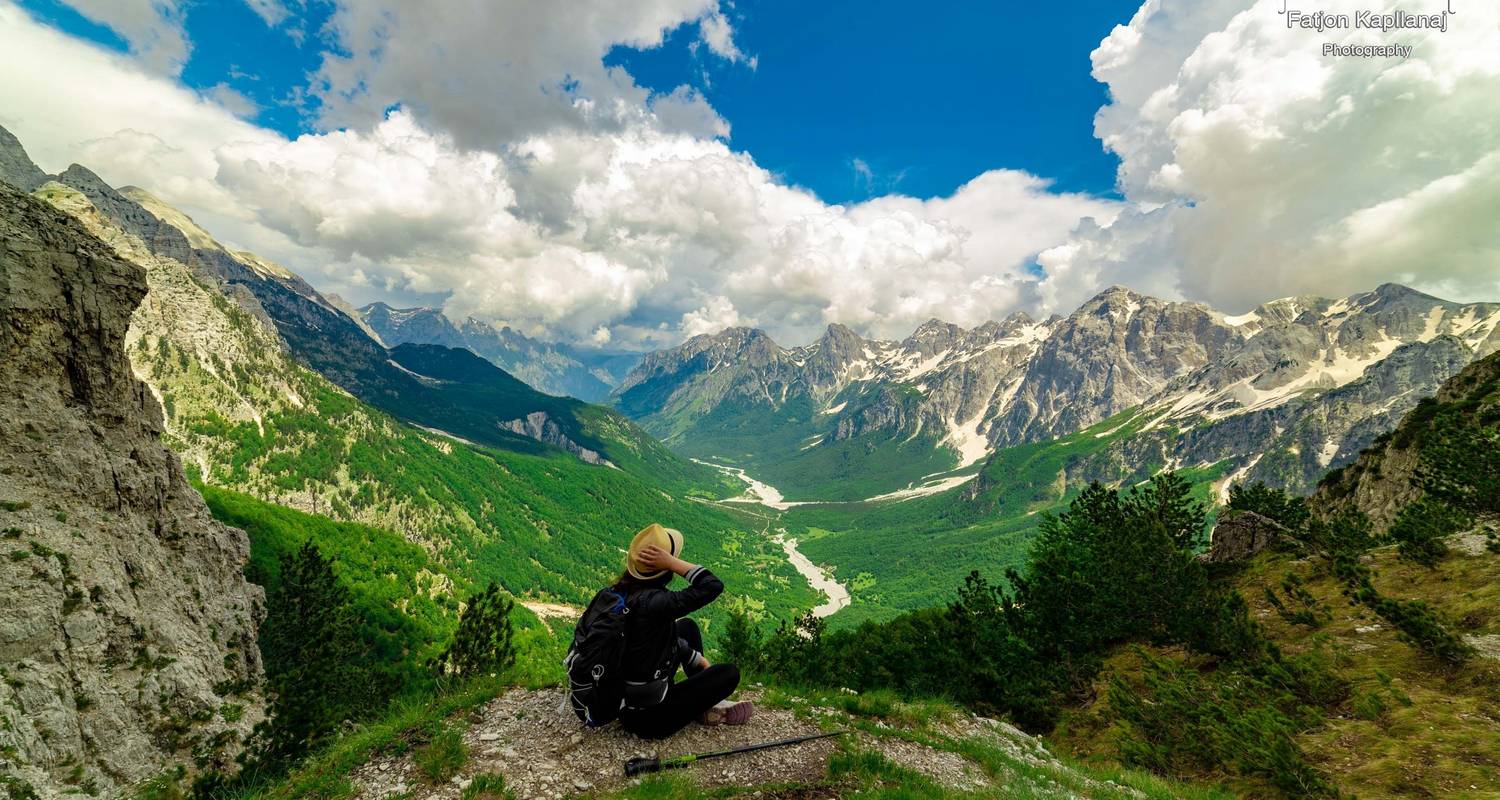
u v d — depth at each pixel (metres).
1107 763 20.91
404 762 9.09
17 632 34.25
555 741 9.53
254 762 24.06
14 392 46.00
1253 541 50.31
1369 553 37.34
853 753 10.30
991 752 12.91
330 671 41.72
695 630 9.61
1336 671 22.09
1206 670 27.34
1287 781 15.64
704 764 9.13
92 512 46.28
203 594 54.09
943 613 35.22
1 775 23.19
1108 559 34.66
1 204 48.75
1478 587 26.02
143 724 37.03
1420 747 16.22
